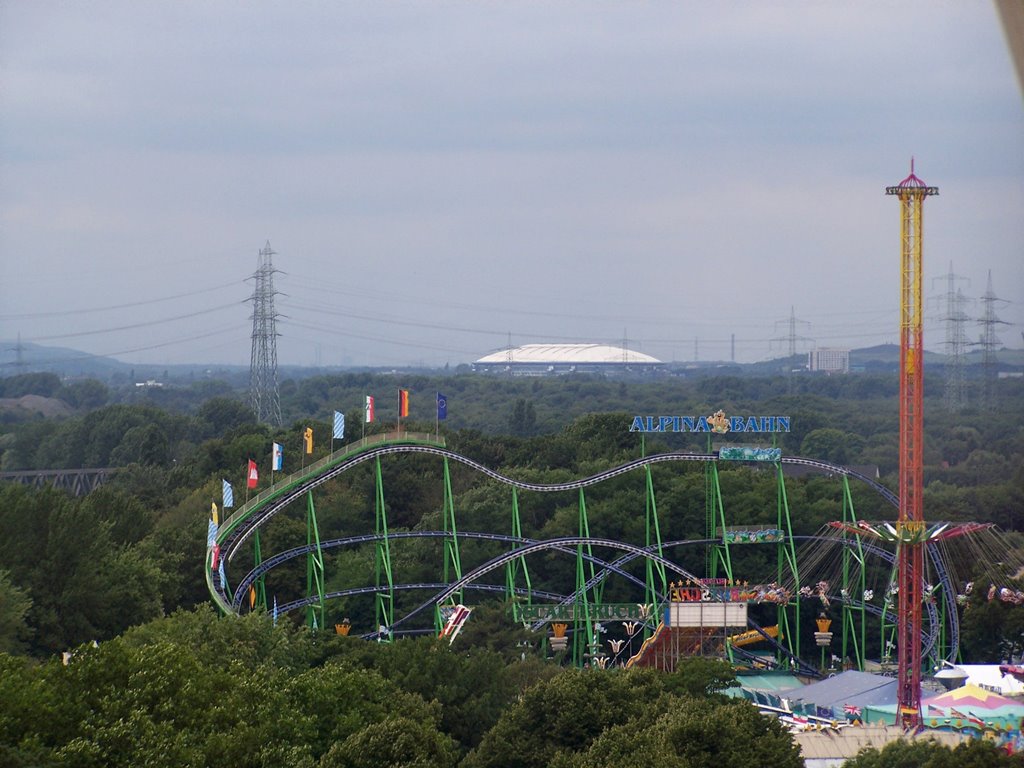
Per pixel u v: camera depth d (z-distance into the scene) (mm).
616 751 153500
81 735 136500
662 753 148875
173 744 135875
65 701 140625
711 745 159125
